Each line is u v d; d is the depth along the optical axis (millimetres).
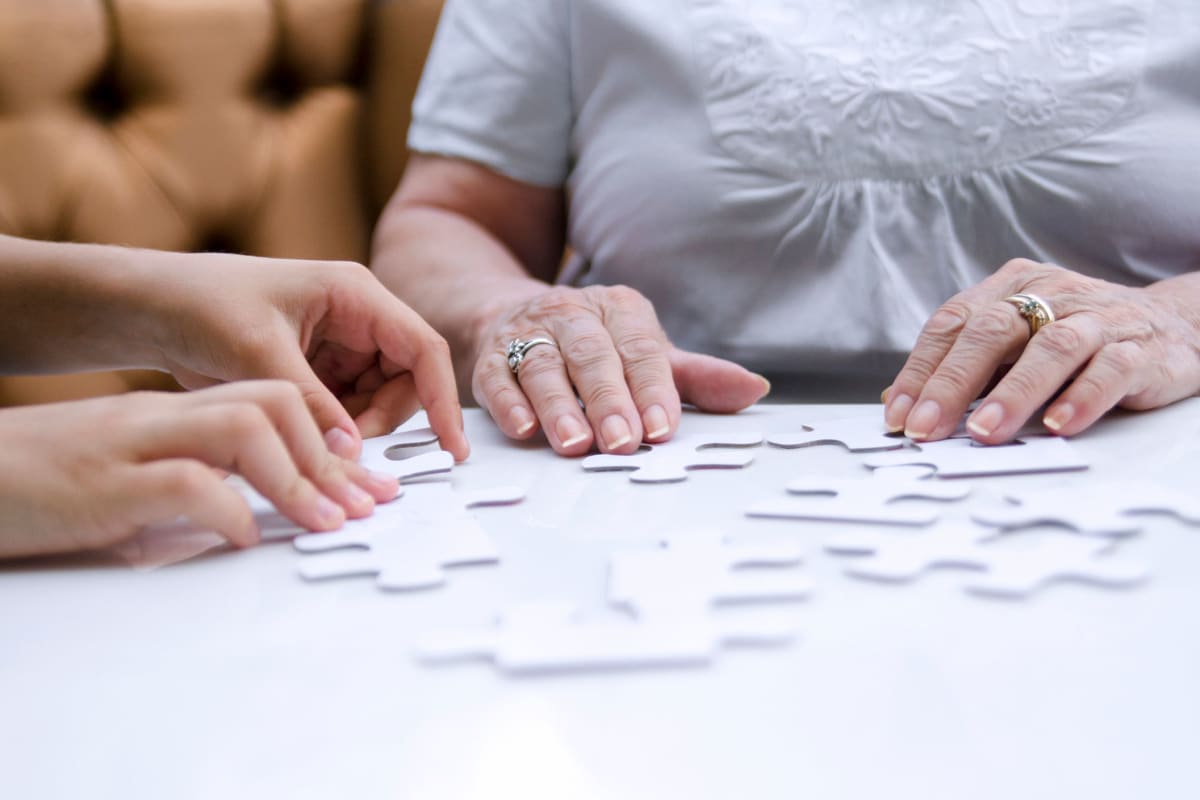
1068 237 841
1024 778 356
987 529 517
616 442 631
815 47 852
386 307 643
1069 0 840
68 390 1051
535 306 734
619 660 436
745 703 406
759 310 873
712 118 865
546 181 963
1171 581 480
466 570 505
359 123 1122
